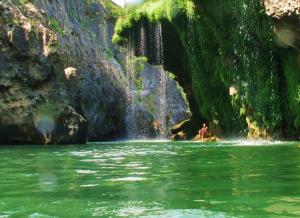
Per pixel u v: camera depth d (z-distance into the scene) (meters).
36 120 22.08
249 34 21.48
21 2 26.62
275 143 17.59
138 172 7.84
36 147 18.33
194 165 8.87
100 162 10.16
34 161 10.74
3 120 21.73
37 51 22.67
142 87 46.75
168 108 48.00
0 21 22.42
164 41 28.78
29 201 5.04
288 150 12.59
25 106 22.09
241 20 21.50
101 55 36.19
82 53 31.45
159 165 9.10
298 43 18.34
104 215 4.23
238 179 6.56
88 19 41.03
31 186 6.27
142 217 4.11
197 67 26.03
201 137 27.00
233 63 22.92
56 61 23.12
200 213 4.25
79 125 22.64
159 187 5.96
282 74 21.06
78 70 28.28
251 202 4.77
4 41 22.27
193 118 30.69
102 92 32.69
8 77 22.05
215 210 4.39
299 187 5.73
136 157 11.55
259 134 22.02
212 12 22.77
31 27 22.80
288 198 4.98
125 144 21.05
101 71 33.53
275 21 18.16
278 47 20.23
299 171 7.39
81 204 4.80
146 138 38.59
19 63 22.39
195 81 26.42
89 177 7.25
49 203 4.89
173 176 7.12
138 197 5.21
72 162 10.27
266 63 21.33
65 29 30.84
